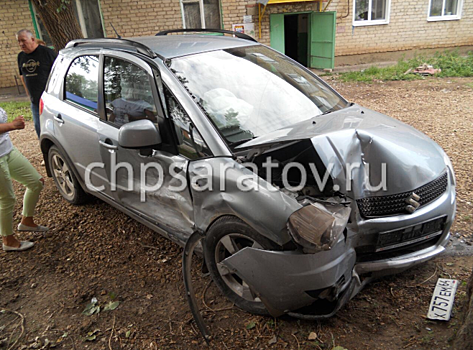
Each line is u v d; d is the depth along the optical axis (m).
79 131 3.80
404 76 10.98
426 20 13.93
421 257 2.72
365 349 2.41
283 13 12.84
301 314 2.53
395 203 2.63
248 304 2.74
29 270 3.50
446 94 8.82
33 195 3.88
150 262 3.49
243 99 3.14
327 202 2.53
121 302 3.03
